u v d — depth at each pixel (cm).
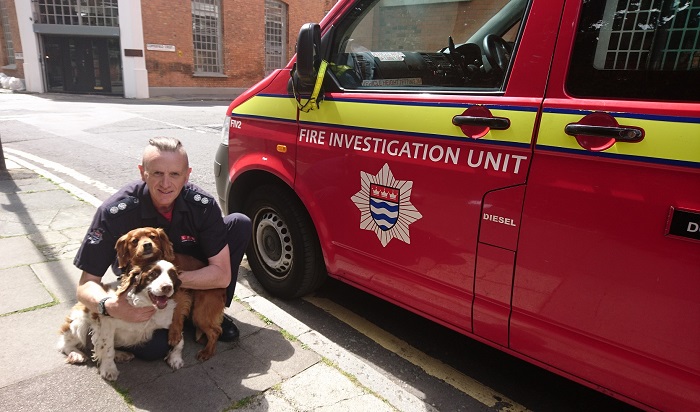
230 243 274
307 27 265
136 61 1828
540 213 197
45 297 308
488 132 210
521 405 249
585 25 192
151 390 231
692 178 161
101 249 230
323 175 283
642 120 173
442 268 235
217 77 2080
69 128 995
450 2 273
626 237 177
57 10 1816
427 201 233
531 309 207
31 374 235
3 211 468
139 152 796
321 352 272
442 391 256
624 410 248
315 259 317
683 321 168
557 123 192
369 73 295
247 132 331
